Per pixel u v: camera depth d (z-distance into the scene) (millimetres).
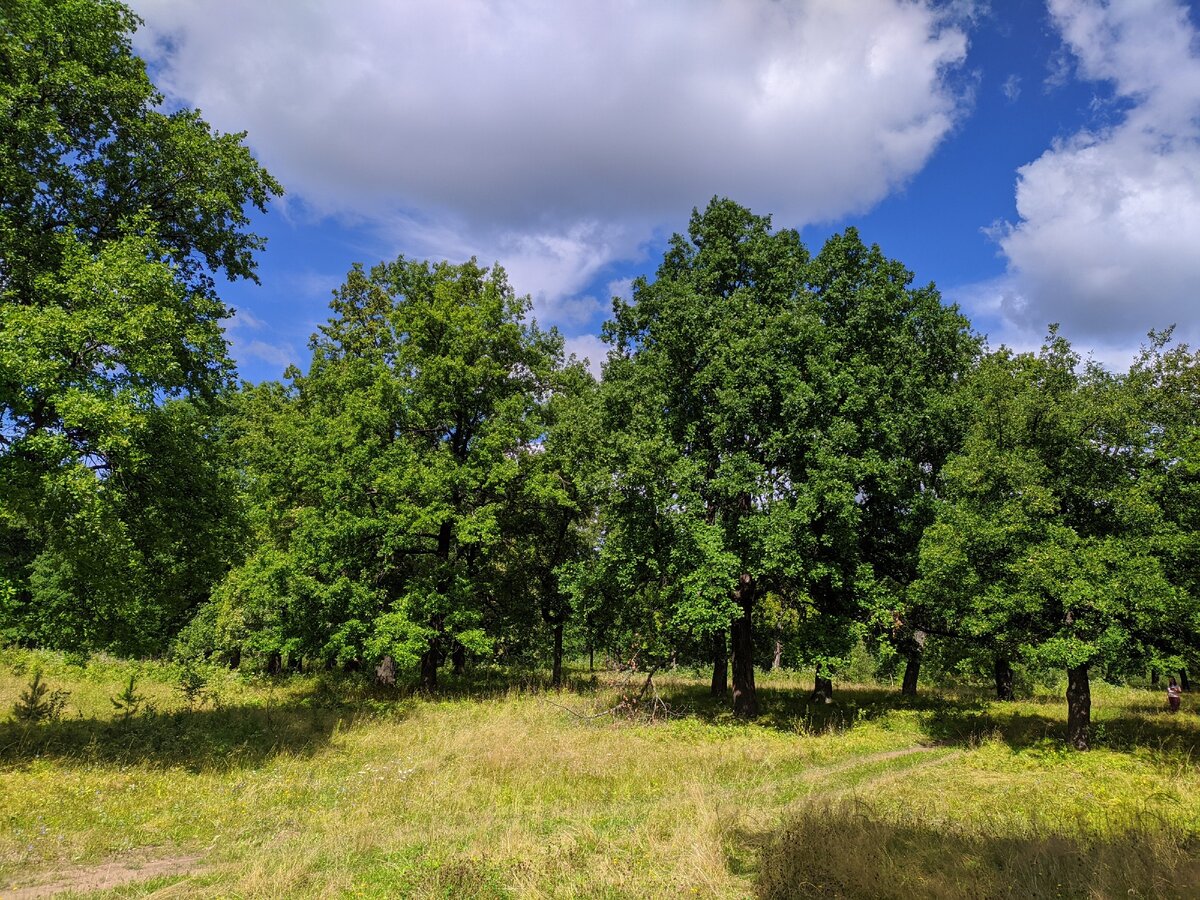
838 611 19109
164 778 10258
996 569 14961
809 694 25797
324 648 20641
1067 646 13391
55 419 11250
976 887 5805
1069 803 9484
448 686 24922
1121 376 15164
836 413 17125
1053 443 14891
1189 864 6254
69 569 11281
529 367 25266
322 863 6957
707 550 16125
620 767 11781
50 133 11102
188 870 6836
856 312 18438
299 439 22766
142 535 12414
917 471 19047
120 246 11211
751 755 13281
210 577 13867
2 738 11648
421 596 20953
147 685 20719
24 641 28688
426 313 22969
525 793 10078
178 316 12211
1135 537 13766
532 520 25750
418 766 11641
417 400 22719
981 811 8969
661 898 5863
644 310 20984
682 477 16641
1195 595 12836
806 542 16641
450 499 22500
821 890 5930
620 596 21219
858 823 7531
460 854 7031
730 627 20203
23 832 7547
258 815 8766
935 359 20375
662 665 21469
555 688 24125
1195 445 13219
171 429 12086
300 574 20766
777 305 19234
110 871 6742
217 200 13562
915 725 17812
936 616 18641
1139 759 13164
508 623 24938
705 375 17688
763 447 17406
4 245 10930
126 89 12492
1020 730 16719
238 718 15484
